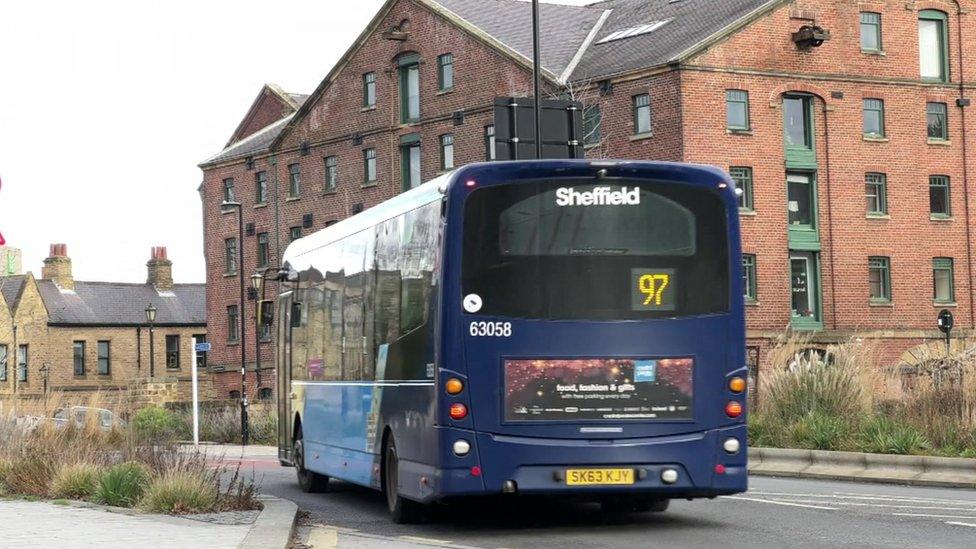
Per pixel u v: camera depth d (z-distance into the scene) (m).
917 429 25.64
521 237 15.29
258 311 24.14
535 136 34.78
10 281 91.75
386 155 66.12
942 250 58.09
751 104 54.19
